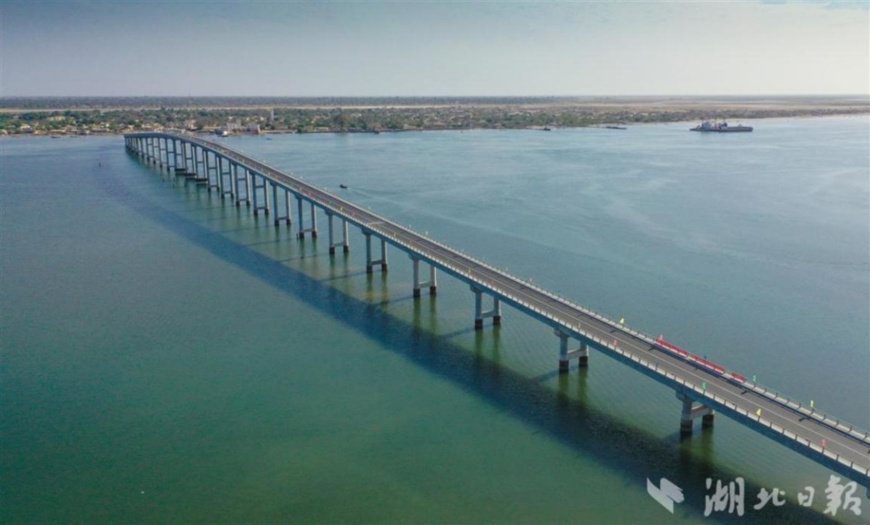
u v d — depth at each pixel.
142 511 55.94
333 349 86.44
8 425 68.31
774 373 78.81
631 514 55.59
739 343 86.81
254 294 106.56
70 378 78.06
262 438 66.25
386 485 59.25
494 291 89.25
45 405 72.12
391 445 65.25
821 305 99.88
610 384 77.88
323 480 59.94
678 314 96.31
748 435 67.12
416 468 61.62
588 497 57.72
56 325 93.06
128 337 89.31
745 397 64.25
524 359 84.25
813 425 59.81
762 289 106.62
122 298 103.88
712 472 61.28
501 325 95.12
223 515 55.50
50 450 64.19
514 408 72.25
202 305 101.31
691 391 65.25
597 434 67.31
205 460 62.69
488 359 84.12
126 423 68.75
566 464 62.28
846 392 74.44
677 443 65.69
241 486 59.09
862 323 93.00
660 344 74.62
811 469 61.81
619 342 75.38
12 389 75.44
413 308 101.31
